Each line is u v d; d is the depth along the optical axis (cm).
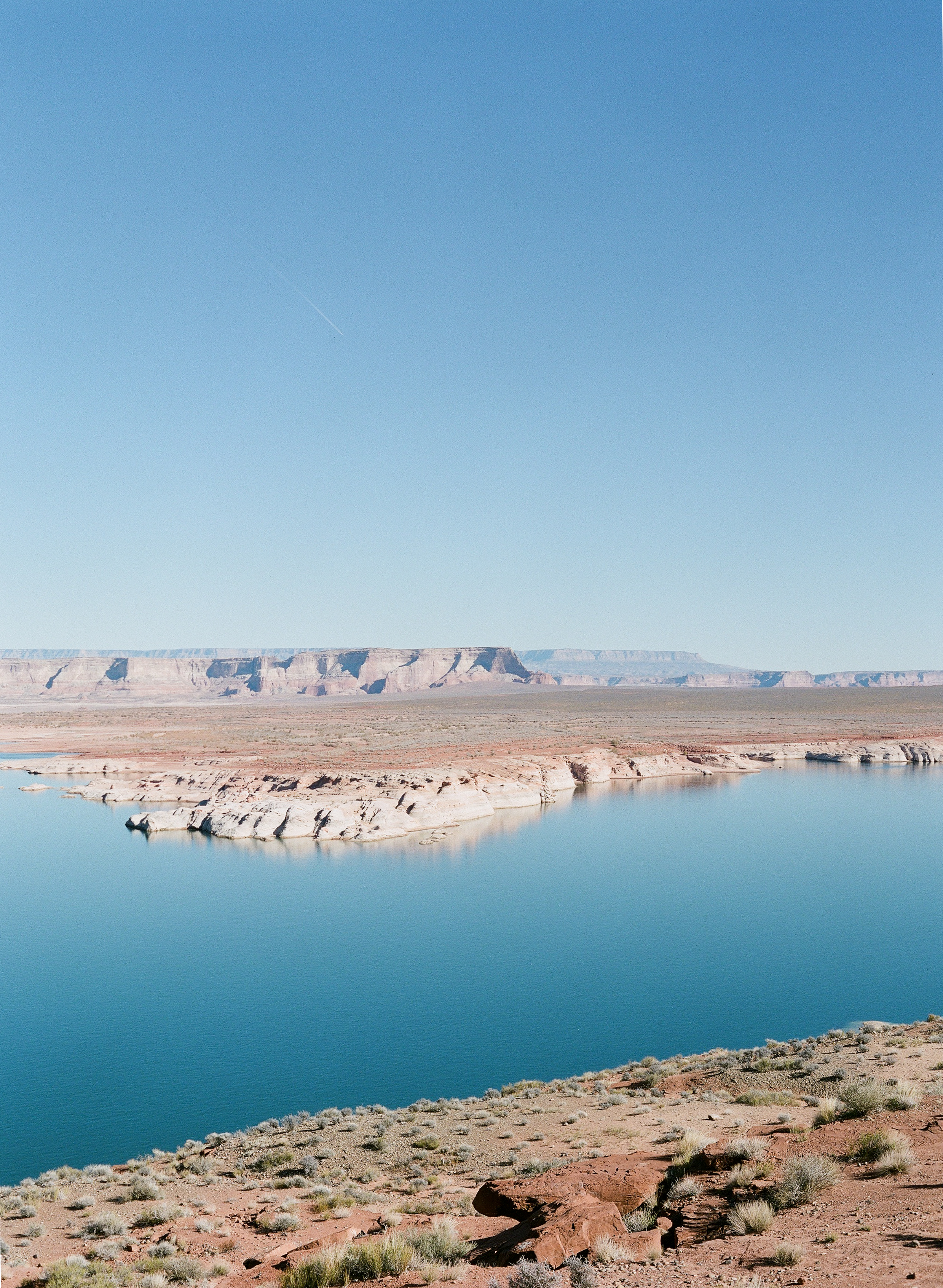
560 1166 2167
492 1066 4094
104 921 6856
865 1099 2038
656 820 11425
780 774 16438
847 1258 1162
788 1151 1745
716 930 6438
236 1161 2712
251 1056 4247
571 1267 1264
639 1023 4634
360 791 11675
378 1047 4344
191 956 5950
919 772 16612
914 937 6234
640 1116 2627
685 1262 1265
